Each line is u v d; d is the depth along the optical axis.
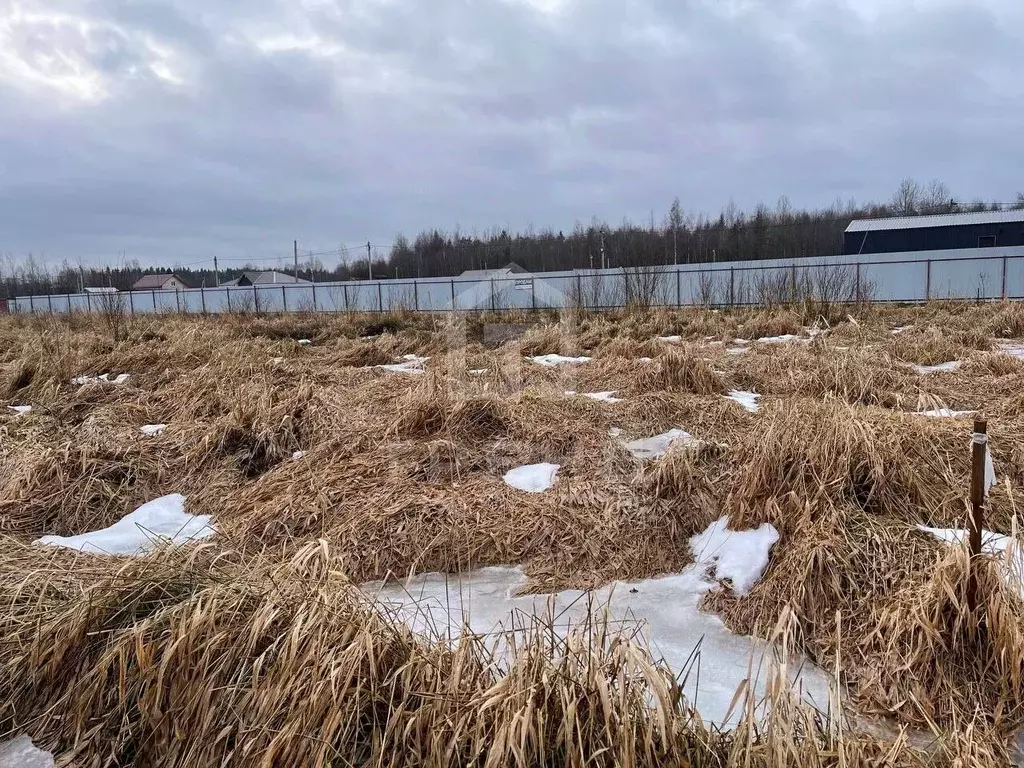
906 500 3.26
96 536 3.79
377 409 5.79
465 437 4.81
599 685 1.76
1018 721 2.09
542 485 4.20
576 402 5.75
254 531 3.69
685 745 1.77
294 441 5.02
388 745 1.87
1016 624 2.15
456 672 1.93
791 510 3.19
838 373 6.37
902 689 2.23
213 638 2.14
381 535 3.53
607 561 3.35
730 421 5.35
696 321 13.95
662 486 3.81
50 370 7.70
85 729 2.18
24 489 4.21
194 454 4.78
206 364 8.18
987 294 23.78
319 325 16.83
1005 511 3.26
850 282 20.33
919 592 2.44
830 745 1.75
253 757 1.89
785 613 1.97
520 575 3.30
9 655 2.49
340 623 2.12
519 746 1.71
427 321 17.05
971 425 4.23
